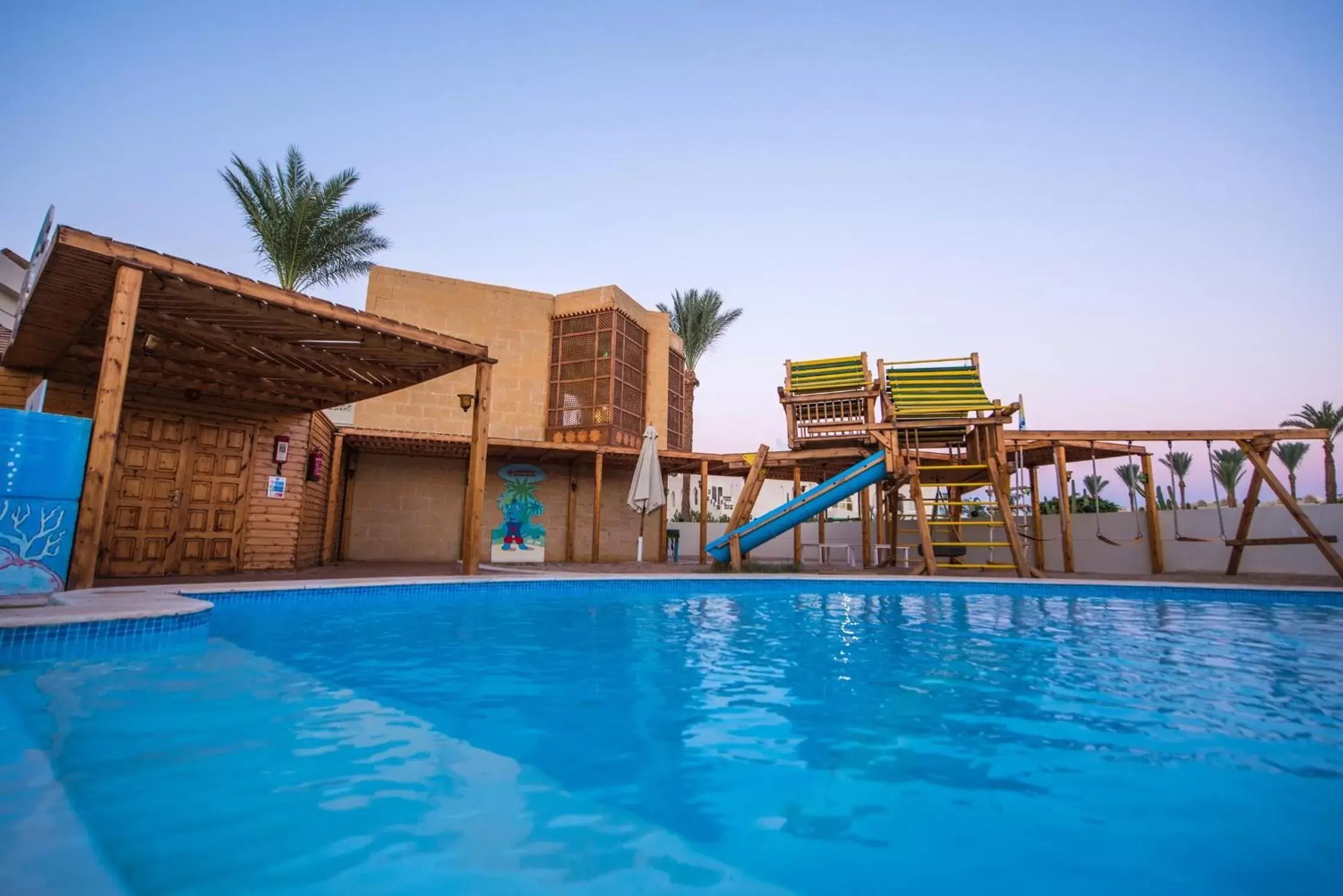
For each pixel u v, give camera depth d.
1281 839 1.88
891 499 13.67
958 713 3.33
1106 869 1.69
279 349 8.15
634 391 17.08
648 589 9.29
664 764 2.50
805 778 2.37
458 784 2.22
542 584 8.77
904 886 1.58
